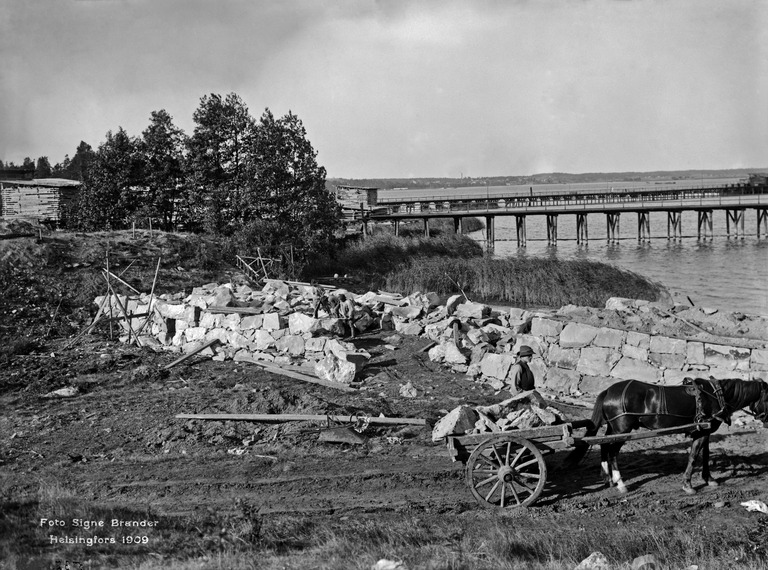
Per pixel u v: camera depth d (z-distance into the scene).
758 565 9.25
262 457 14.26
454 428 14.04
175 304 25.53
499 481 11.79
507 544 10.09
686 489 12.18
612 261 66.06
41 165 122.19
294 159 51.97
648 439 14.86
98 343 25.05
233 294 27.34
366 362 20.84
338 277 50.53
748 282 50.53
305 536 10.76
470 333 21.41
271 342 22.81
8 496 12.30
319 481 13.06
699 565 9.43
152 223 55.41
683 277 54.00
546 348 19.44
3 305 28.05
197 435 15.49
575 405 17.33
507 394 18.34
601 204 93.19
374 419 15.90
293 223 50.62
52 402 18.44
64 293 30.27
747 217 126.06
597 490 12.47
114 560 9.80
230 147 53.06
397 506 11.93
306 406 16.97
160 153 57.91
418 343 22.70
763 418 12.38
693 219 123.88
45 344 24.92
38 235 37.22
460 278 46.53
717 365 17.09
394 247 60.34
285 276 45.12
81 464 14.20
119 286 32.06
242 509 11.42
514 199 94.50
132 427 16.22
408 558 9.47
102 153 56.03
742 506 11.54
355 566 9.27
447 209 92.25
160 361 22.45
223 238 46.66
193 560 9.70
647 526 10.85
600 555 9.46
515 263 47.25
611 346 18.50
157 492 12.77
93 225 54.81
